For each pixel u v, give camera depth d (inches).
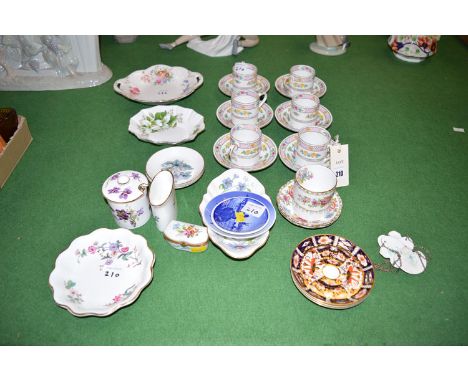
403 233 44.7
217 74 70.6
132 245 40.7
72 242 39.9
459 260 42.2
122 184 41.9
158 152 50.5
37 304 38.2
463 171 52.9
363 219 46.1
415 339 36.0
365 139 57.6
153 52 76.4
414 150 56.0
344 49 77.2
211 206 40.8
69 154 54.4
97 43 66.5
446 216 46.8
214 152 50.4
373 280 37.7
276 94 66.1
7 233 44.1
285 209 44.4
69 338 35.8
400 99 65.6
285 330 36.5
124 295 36.8
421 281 40.3
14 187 49.3
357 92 67.1
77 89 66.7
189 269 40.9
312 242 40.6
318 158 47.9
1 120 49.6
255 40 78.6
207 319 37.1
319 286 37.2
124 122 60.2
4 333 36.1
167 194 41.3
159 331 36.3
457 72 72.2
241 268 41.2
